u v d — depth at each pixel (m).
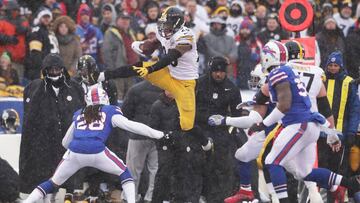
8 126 35.38
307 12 29.92
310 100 26.31
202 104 29.95
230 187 30.11
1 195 30.62
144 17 44.56
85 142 26.72
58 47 39.03
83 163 26.92
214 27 41.94
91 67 27.14
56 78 30.11
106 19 42.09
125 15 40.03
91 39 41.19
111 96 31.83
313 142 25.88
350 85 30.97
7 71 37.91
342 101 30.95
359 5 47.47
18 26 38.66
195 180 29.59
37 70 38.62
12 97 37.28
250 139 27.61
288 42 27.20
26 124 30.28
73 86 30.73
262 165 27.58
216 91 29.92
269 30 43.66
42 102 30.23
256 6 48.47
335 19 46.69
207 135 29.81
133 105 32.44
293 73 25.56
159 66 26.09
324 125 25.75
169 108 30.80
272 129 27.23
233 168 30.31
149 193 32.75
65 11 43.50
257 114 26.52
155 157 32.53
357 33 42.84
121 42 39.81
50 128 30.19
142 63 26.14
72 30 39.31
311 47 29.80
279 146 25.52
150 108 32.19
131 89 32.50
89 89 27.31
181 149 29.44
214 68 29.75
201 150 29.53
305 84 26.84
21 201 31.16
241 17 45.72
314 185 26.38
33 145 30.16
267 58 26.80
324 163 30.62
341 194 28.25
